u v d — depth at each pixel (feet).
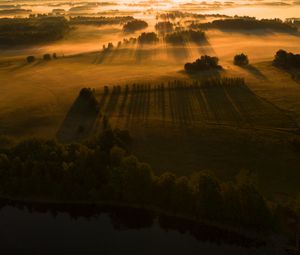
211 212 257.75
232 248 251.19
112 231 271.69
